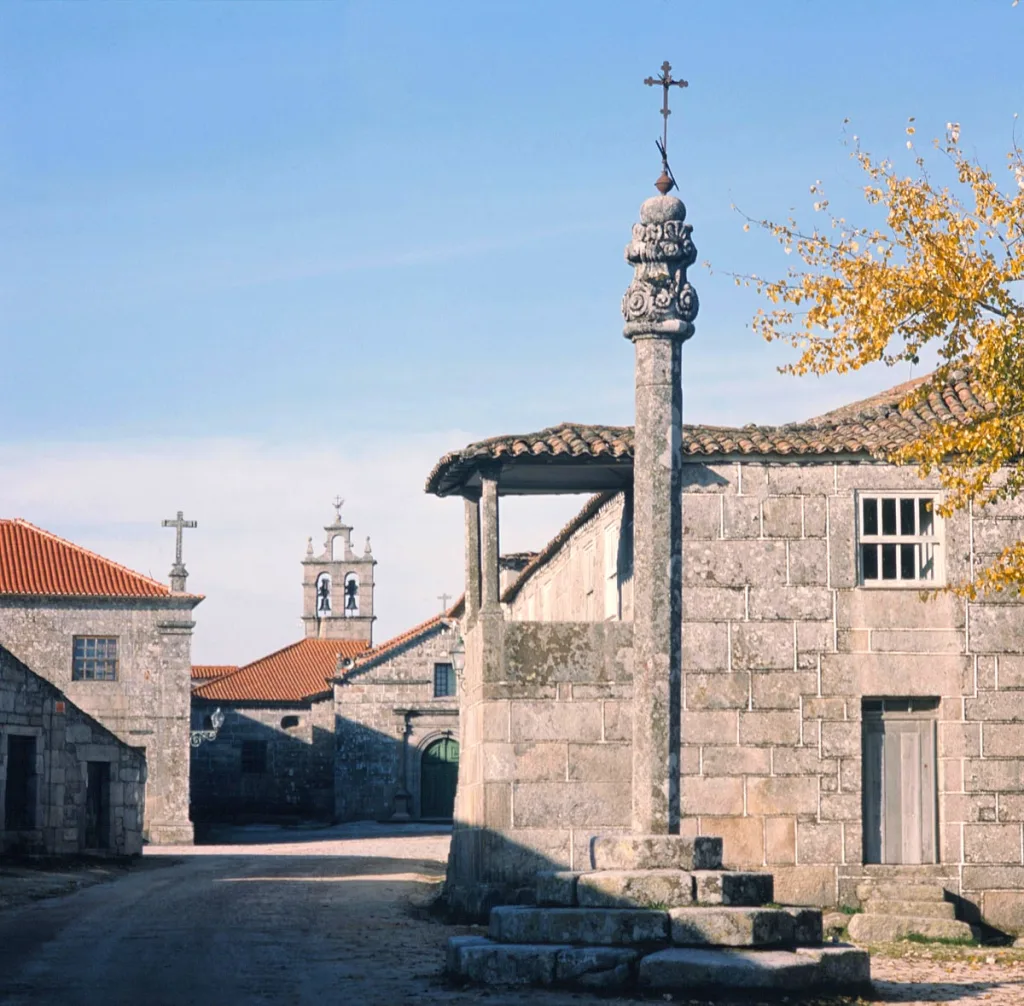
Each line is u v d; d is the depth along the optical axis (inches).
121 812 1485.0
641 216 687.7
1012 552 821.9
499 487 994.7
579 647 932.6
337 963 691.4
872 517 962.7
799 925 618.8
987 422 771.4
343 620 3346.5
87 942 772.6
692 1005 568.4
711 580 948.6
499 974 607.2
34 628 2118.6
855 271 803.4
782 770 937.5
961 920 920.3
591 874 631.2
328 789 2790.4
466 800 991.6
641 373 677.3
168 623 2139.5
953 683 948.0
